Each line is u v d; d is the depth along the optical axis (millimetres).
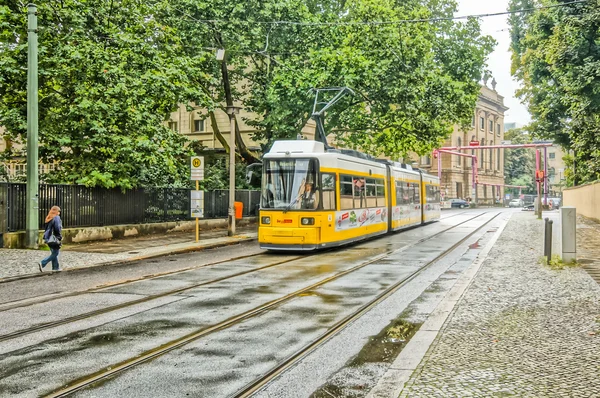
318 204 19688
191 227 30297
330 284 13070
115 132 23625
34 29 19828
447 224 37469
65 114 23047
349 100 32062
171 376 6551
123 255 19125
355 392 5988
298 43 33750
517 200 92938
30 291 12609
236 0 31422
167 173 27625
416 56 32062
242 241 25609
